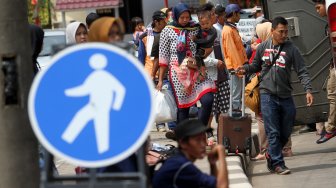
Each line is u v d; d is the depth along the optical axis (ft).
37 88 34.30
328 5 81.46
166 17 103.40
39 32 59.57
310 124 103.60
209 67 88.43
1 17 42.19
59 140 34.27
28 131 42.27
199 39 79.30
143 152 35.29
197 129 41.86
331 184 69.00
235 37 88.17
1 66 42.24
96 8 207.82
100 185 34.63
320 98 95.96
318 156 84.64
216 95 89.61
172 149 51.19
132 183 34.55
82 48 34.30
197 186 41.34
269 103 75.00
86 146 34.24
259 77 76.13
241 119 78.38
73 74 34.30
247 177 71.20
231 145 78.23
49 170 35.47
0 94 42.11
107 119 34.22
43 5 228.43
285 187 69.51
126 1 223.92
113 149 34.19
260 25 90.63
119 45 35.04
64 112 34.27
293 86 95.30
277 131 75.36
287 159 84.33
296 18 96.32
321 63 96.17
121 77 34.22
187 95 79.41
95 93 34.30
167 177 41.52
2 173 42.01
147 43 102.42
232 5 87.45
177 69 79.20
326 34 94.07
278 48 74.79
